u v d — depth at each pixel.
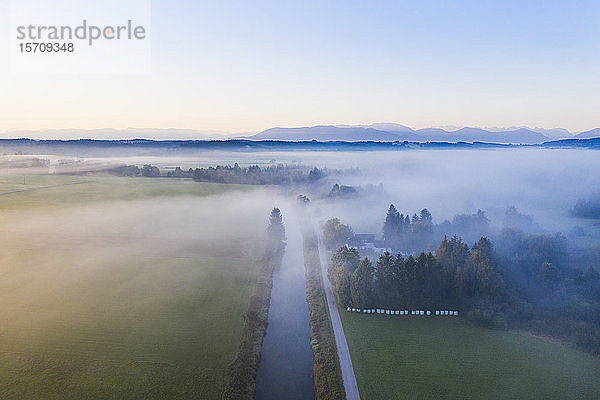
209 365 71.62
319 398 65.69
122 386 65.06
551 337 81.06
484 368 70.81
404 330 84.44
